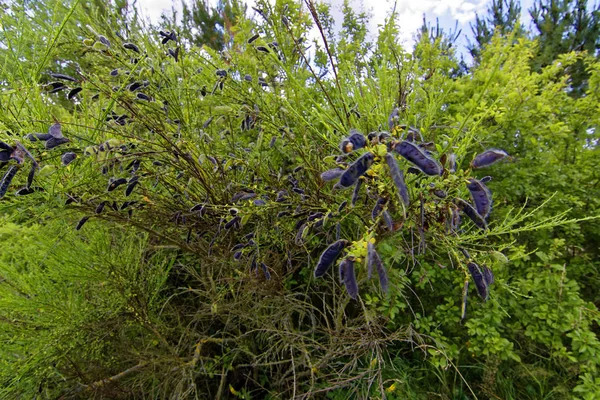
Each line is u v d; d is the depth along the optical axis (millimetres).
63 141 1197
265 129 1979
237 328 2443
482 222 1136
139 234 2416
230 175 1994
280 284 2127
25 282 2127
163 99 1798
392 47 1791
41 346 2025
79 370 2035
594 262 2539
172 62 1815
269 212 1903
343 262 860
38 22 1556
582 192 2412
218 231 1814
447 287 2346
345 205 1453
